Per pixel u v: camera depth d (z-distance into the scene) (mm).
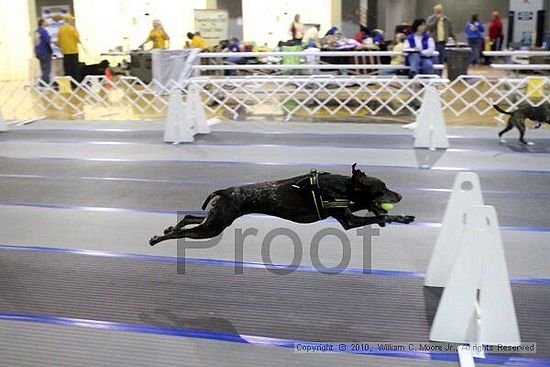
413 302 4602
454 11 30219
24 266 5445
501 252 3875
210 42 22812
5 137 12148
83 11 24969
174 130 11156
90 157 10102
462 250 3941
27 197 7738
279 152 10156
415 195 7461
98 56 25500
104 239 6121
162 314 4492
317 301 4656
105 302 4703
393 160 9430
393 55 15078
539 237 5938
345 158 9617
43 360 3891
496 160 9312
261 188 4230
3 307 4641
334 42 17578
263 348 3994
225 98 15750
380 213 4078
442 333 4031
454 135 11344
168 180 8453
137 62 18891
